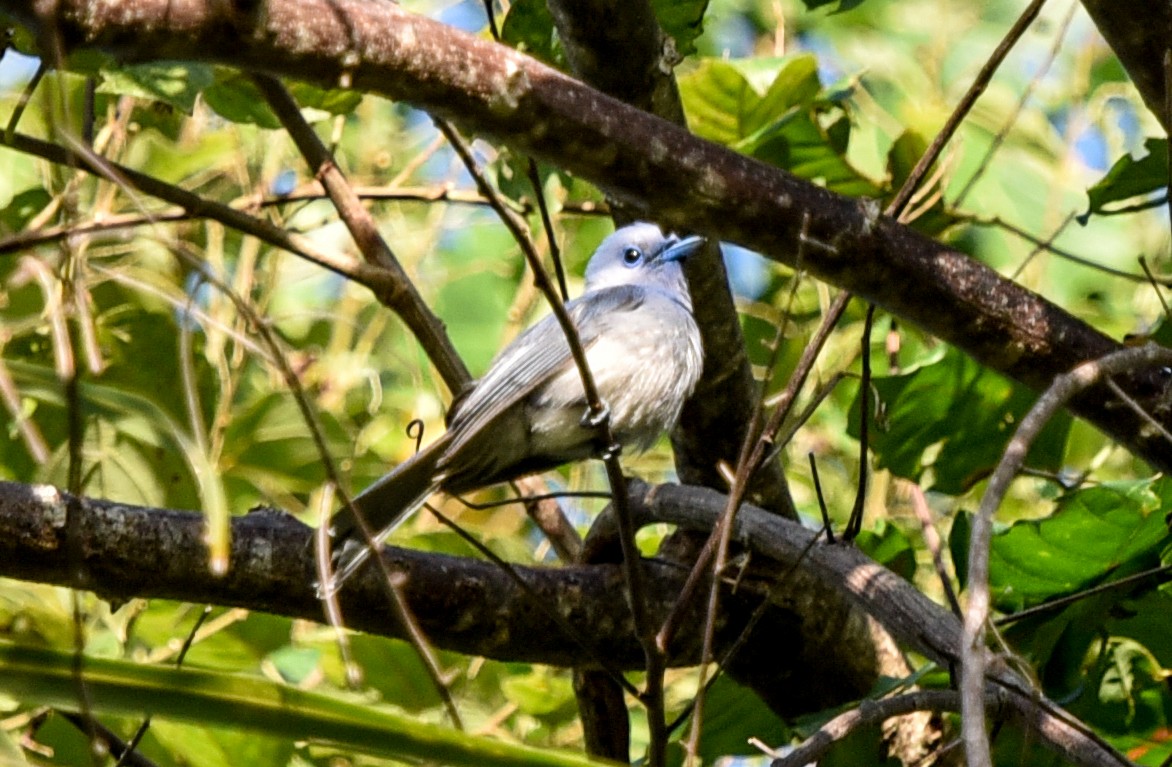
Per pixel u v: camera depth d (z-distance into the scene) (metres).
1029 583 9.55
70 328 11.59
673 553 10.37
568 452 10.32
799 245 7.89
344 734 4.75
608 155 7.66
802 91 12.21
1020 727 8.00
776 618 10.45
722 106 12.35
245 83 10.91
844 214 8.10
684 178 7.82
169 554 8.14
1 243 8.28
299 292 15.40
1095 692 10.25
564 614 9.60
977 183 15.41
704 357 10.62
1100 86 15.59
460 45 7.18
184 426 11.77
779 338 7.58
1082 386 6.71
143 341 11.87
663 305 10.40
